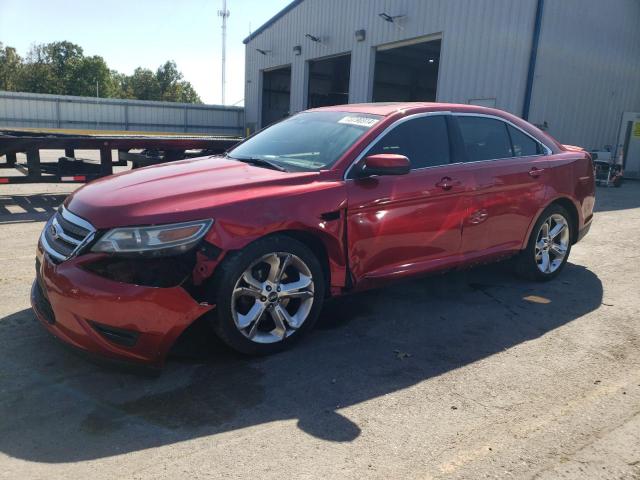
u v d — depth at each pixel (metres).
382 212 3.91
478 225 4.56
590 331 4.21
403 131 4.22
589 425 2.90
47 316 3.31
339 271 3.79
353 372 3.43
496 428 2.85
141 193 3.32
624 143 17.67
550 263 5.47
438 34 17.47
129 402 2.98
